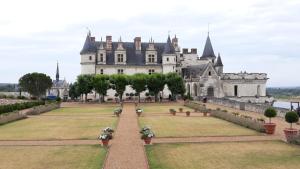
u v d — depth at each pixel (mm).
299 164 24047
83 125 46344
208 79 111625
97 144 31969
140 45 124312
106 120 52281
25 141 34000
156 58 122375
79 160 25531
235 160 25250
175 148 29875
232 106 76688
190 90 118375
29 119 55531
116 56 120000
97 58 119312
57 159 25969
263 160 25203
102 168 22984
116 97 112125
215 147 30141
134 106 84125
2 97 116438
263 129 38594
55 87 161250
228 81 115562
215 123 48094
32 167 23719
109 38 122438
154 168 23078
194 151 28516
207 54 132750
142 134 34188
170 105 87688
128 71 120250
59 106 82625
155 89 101312
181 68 128125
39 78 127062
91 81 100812
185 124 46875
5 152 28656
